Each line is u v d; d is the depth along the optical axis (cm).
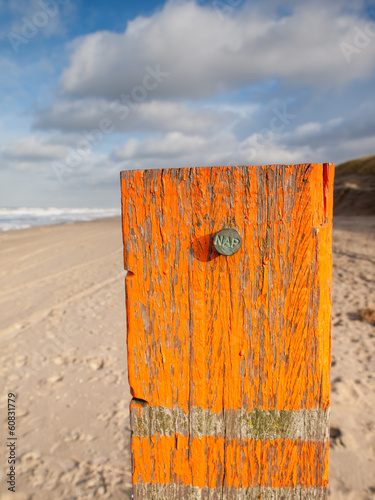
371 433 253
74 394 315
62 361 371
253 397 97
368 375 323
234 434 99
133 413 102
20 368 358
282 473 100
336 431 256
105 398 309
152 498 104
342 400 288
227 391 97
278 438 98
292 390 96
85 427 273
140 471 104
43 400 307
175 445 101
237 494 102
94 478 225
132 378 99
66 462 239
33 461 240
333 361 350
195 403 99
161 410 100
